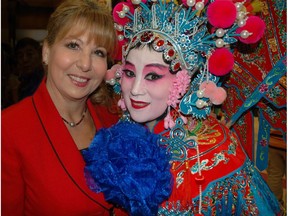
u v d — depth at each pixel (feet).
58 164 3.25
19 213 3.29
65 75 3.37
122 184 2.92
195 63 3.30
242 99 3.88
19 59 7.97
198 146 3.31
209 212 3.16
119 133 3.21
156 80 3.23
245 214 3.17
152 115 3.31
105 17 3.37
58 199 3.18
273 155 6.06
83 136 3.75
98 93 4.11
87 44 3.33
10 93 8.48
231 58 3.24
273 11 3.56
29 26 13.34
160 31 3.22
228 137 3.43
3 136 3.16
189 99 3.33
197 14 3.30
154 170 2.98
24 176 3.23
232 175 3.20
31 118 3.29
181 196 3.19
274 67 3.57
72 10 3.27
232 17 3.08
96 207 3.33
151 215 3.02
